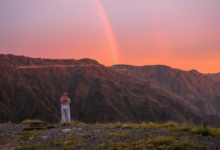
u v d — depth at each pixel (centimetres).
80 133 1391
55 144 1145
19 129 1611
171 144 1012
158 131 1383
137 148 1003
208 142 1073
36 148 1088
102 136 1269
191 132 1316
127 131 1412
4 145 1159
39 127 1642
